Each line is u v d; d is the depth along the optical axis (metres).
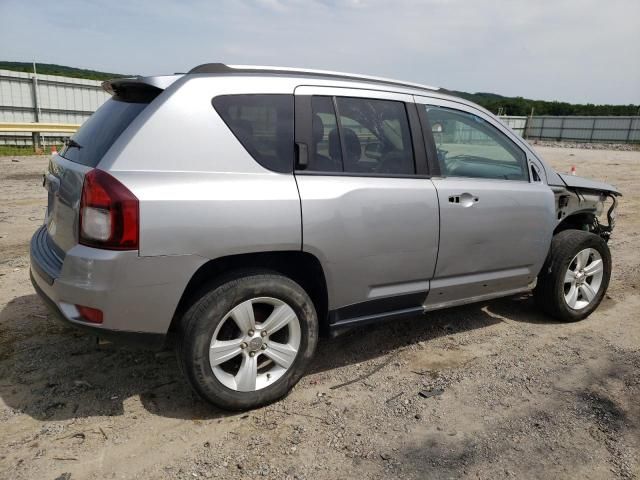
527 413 3.02
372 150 3.27
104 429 2.74
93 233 2.51
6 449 2.54
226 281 2.76
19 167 13.12
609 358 3.74
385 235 3.21
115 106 3.02
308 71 3.17
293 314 2.97
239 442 2.68
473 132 3.79
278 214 2.81
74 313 2.59
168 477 2.42
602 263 4.46
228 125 2.80
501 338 4.05
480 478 2.47
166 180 2.59
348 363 3.59
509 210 3.78
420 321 4.34
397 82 3.54
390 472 2.49
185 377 2.77
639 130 41.06
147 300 2.59
